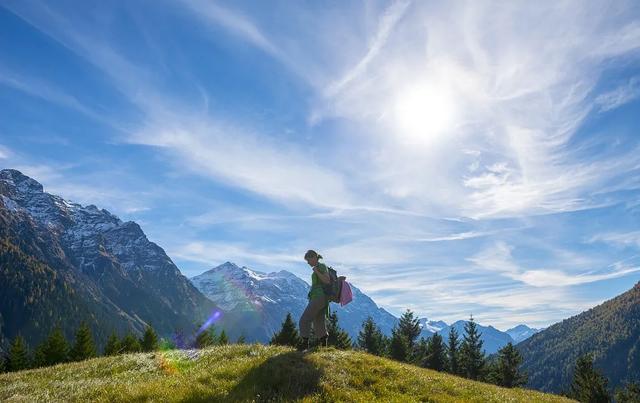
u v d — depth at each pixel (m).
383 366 15.34
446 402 12.74
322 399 10.95
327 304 16.34
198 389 10.84
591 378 86.69
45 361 79.75
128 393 11.16
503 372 94.31
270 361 13.27
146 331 89.38
